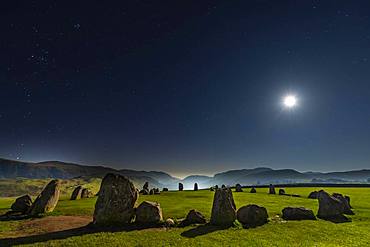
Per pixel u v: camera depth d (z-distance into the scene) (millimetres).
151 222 29109
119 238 23359
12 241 22562
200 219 30312
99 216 28812
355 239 24672
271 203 46438
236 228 27641
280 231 26734
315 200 51562
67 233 25344
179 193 68188
